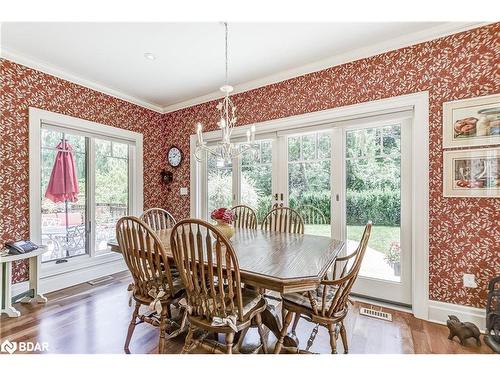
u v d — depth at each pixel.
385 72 2.47
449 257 2.18
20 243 2.45
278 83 3.14
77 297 2.73
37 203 2.78
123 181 3.85
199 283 1.54
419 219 2.30
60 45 2.44
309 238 2.18
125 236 1.70
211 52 2.59
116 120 3.60
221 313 1.39
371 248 2.66
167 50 2.54
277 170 3.22
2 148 2.54
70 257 3.21
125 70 2.97
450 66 2.18
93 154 3.42
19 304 2.54
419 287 2.29
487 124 2.04
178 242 1.42
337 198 2.79
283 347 1.73
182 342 1.90
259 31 2.24
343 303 1.55
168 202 4.25
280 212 2.90
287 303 1.65
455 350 1.80
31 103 2.74
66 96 3.04
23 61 2.65
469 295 2.11
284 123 3.09
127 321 2.21
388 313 2.36
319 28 2.21
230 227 2.04
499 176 2.00
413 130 2.35
